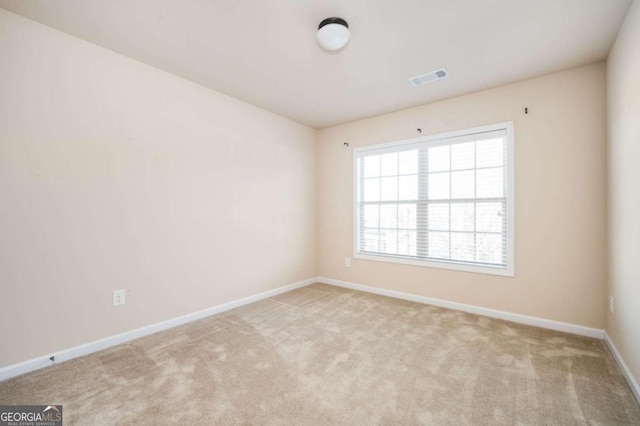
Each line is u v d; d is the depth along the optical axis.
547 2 1.76
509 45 2.21
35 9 1.83
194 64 2.51
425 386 1.79
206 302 2.97
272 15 1.87
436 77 2.73
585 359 2.10
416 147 3.49
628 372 1.82
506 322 2.82
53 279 2.04
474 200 3.11
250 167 3.42
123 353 2.20
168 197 2.67
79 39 2.15
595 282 2.48
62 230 2.08
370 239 3.93
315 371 1.96
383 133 3.75
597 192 2.47
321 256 4.37
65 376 1.89
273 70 2.61
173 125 2.70
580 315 2.54
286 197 3.89
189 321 2.82
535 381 1.84
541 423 1.48
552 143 2.65
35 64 1.96
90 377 1.88
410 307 3.26
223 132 3.12
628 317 1.85
